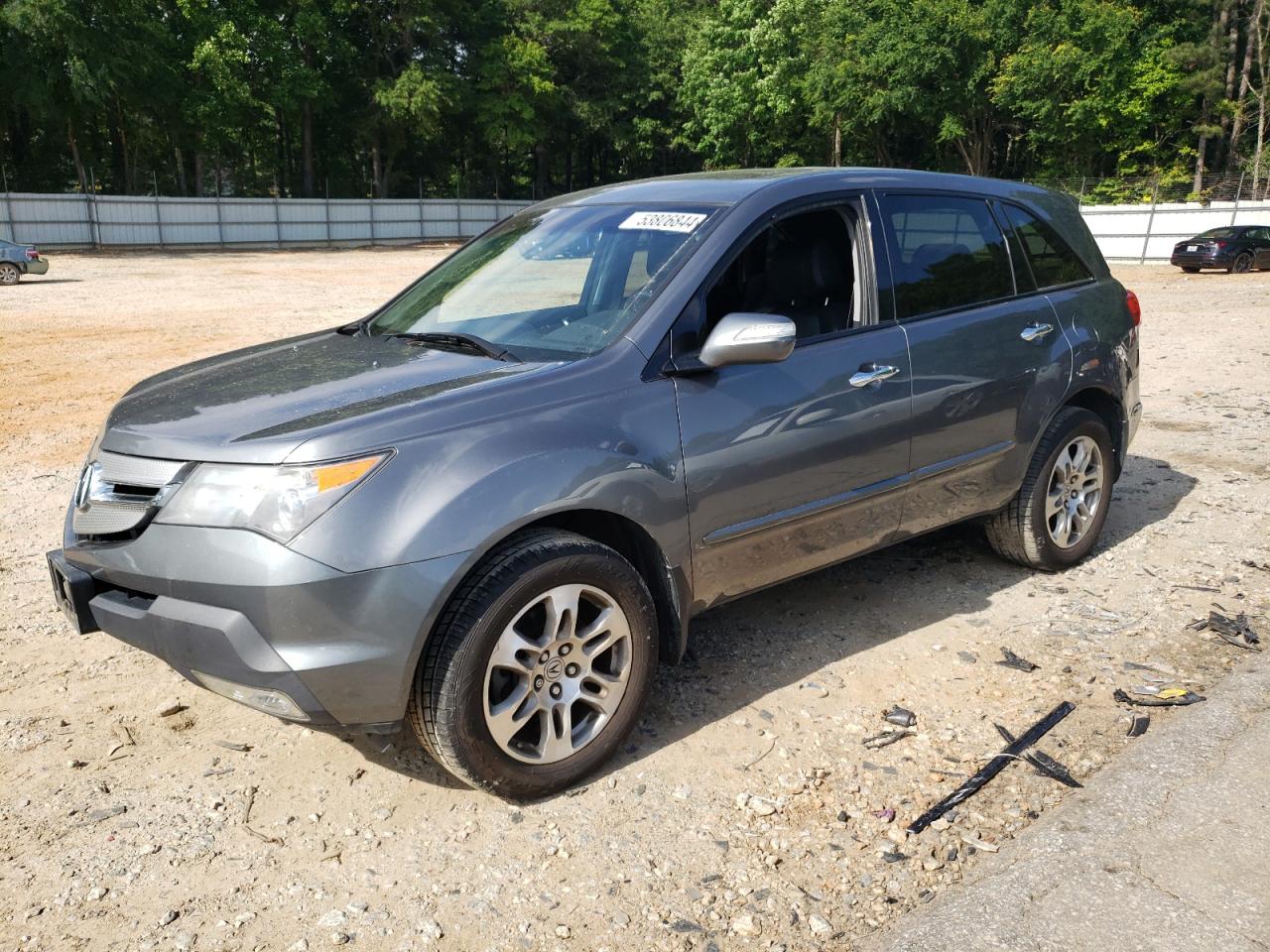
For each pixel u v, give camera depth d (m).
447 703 2.83
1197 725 3.40
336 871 2.76
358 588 2.70
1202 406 8.64
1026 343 4.42
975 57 43.06
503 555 2.88
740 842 2.86
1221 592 4.58
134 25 40.56
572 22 53.44
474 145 60.16
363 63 52.56
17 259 23.97
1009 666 3.89
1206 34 46.97
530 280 3.84
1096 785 3.07
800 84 46.91
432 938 2.50
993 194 4.59
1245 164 45.75
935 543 5.26
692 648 4.08
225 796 3.11
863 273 3.91
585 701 3.13
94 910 2.60
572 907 2.60
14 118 46.75
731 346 3.20
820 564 3.88
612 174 70.38
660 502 3.20
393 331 3.96
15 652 4.10
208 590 2.76
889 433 3.87
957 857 2.78
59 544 5.39
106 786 3.16
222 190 60.47
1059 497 4.70
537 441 2.97
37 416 8.93
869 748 3.34
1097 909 2.52
